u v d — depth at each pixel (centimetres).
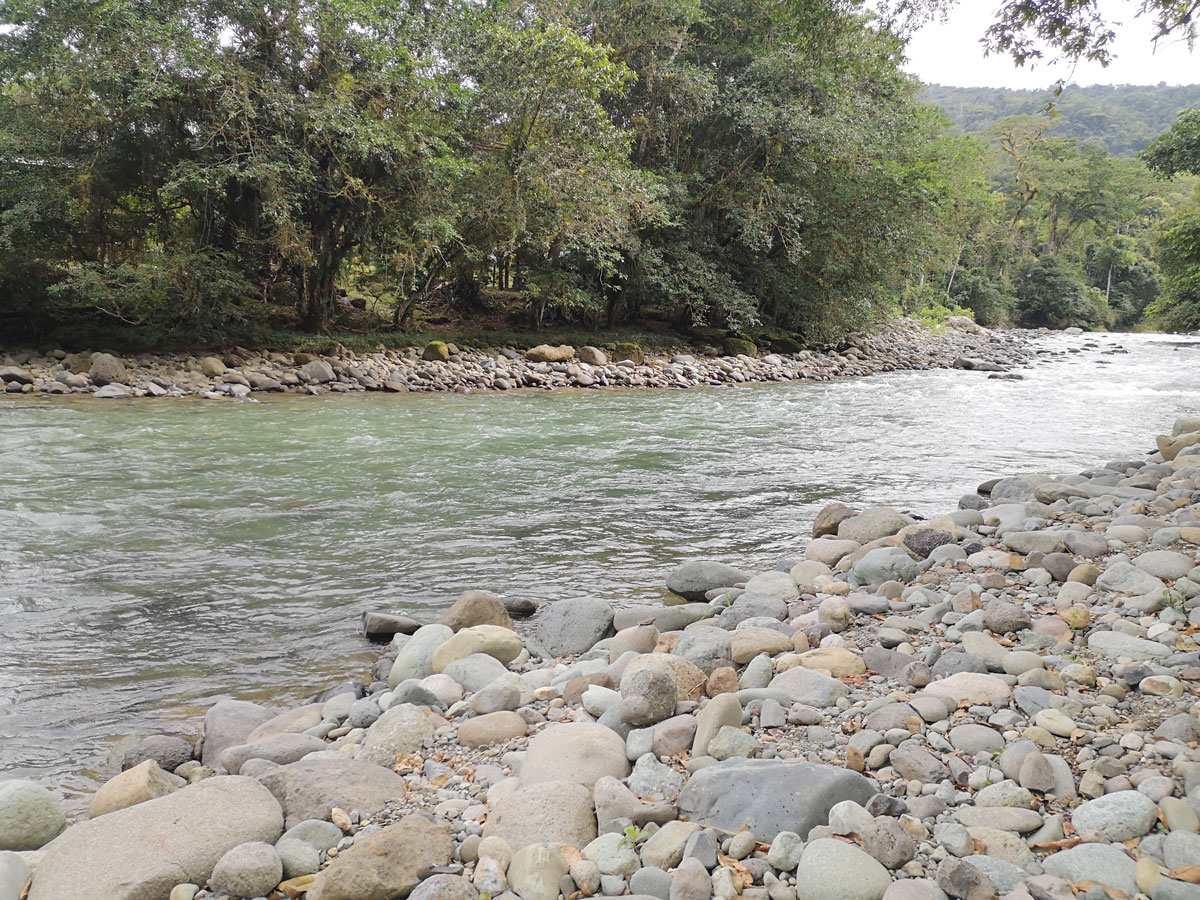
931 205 2691
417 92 1833
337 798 298
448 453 1090
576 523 772
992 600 453
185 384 1606
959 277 5962
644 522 779
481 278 2486
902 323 4125
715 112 2436
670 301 2641
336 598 575
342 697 412
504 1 2062
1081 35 743
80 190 1719
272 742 350
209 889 254
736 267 2734
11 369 1544
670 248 2531
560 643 498
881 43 1062
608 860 254
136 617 533
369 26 1806
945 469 1030
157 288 1730
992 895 226
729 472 1005
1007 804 268
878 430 1347
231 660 477
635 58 2362
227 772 341
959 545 584
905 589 507
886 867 241
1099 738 300
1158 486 719
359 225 1977
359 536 715
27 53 1678
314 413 1408
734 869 247
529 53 1927
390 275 2253
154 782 314
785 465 1049
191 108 1752
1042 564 516
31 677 448
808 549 635
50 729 393
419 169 1855
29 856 268
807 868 237
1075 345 3694
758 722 339
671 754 323
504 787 306
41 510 767
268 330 1961
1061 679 356
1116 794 261
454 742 357
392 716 362
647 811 276
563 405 1636
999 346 3653
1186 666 358
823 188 2609
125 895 243
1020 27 760
